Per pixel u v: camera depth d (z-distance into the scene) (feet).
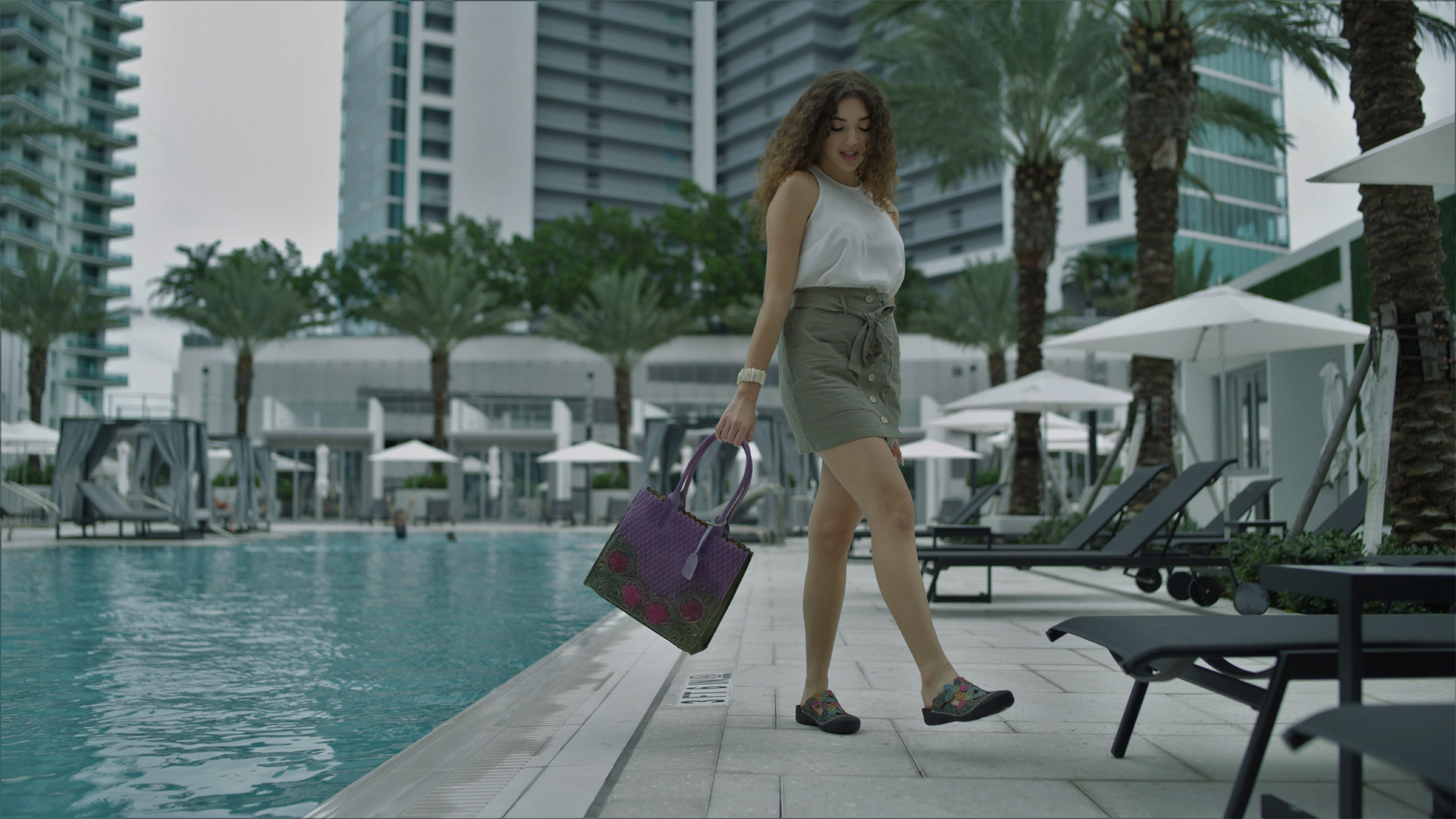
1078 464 83.66
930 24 47.80
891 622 18.60
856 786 6.97
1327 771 7.54
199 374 136.56
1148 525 19.62
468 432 111.86
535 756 8.23
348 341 136.56
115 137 227.81
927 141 53.06
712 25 276.41
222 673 15.65
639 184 267.59
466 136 235.40
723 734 8.87
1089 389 41.88
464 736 9.61
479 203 234.99
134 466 67.77
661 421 70.49
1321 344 29.09
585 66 261.24
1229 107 49.47
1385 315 20.90
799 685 11.66
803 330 8.52
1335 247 39.06
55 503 60.95
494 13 240.73
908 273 181.37
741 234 168.76
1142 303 38.06
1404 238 20.98
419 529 90.43
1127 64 38.47
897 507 8.13
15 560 44.96
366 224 234.99
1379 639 6.24
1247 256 164.45
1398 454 20.86
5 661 16.92
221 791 8.92
